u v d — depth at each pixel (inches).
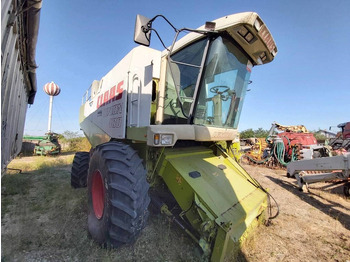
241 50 117.8
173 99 115.2
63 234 101.7
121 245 86.0
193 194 89.7
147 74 99.7
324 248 103.6
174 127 95.3
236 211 91.4
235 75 124.1
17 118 160.4
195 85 108.7
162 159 109.0
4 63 83.6
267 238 110.7
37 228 106.3
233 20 98.7
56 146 433.4
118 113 122.5
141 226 85.1
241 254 94.9
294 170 195.6
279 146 331.3
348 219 136.1
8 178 196.2
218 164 126.2
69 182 192.7
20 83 154.6
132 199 82.5
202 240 80.8
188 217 90.2
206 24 99.0
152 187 114.2
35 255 86.4
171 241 96.4
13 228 106.4
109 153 95.0
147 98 97.0
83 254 87.2
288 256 96.3
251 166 349.7
